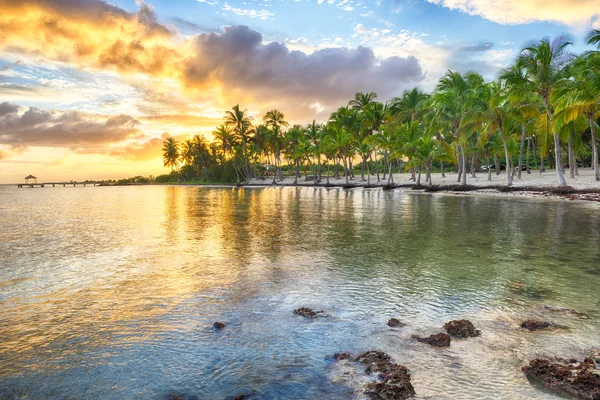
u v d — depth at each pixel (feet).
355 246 40.19
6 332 18.79
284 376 14.39
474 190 136.56
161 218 73.36
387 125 195.21
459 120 144.15
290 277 28.12
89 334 18.48
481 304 21.79
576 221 55.93
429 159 158.71
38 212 91.76
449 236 45.47
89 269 31.58
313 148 265.95
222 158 392.27
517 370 14.43
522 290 24.16
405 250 37.58
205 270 30.71
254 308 21.72
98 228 58.80
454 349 16.25
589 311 20.42
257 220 67.00
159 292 24.95
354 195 146.61
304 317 20.22
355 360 15.47
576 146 127.24
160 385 13.96
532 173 172.24
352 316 20.29
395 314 20.51
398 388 13.09
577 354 15.61
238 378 14.34
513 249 37.11
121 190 291.99
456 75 143.95
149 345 17.20
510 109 116.06
